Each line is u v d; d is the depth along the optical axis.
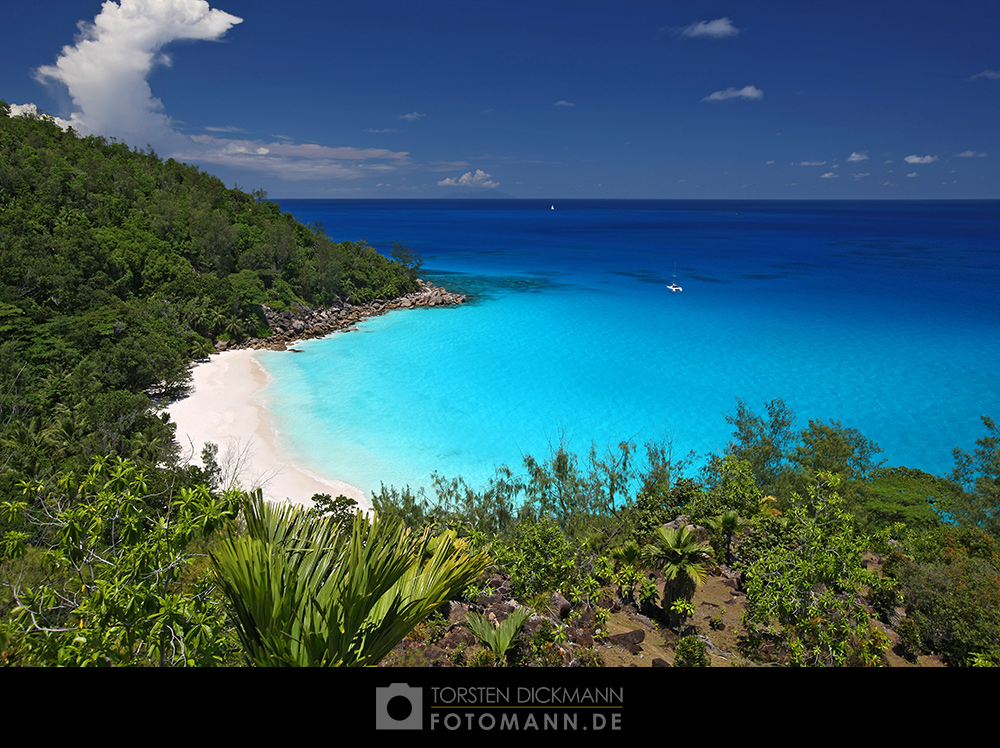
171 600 8.88
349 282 110.56
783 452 37.72
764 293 129.50
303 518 8.93
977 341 91.62
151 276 83.12
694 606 20.33
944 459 55.84
